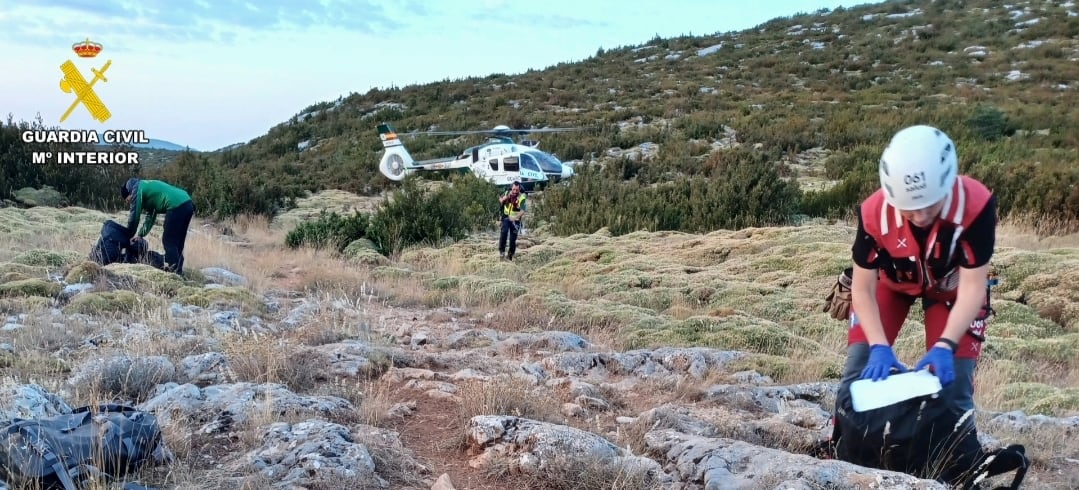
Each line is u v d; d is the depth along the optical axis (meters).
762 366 7.18
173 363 5.91
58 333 6.68
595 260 14.17
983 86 37.19
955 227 3.52
